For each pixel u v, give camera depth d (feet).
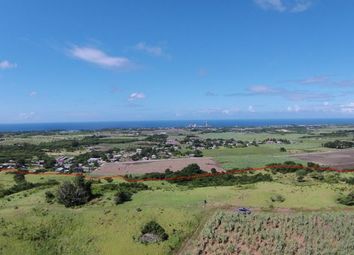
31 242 239.30
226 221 247.50
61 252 232.12
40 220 262.67
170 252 224.94
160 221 256.73
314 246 218.38
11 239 240.12
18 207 293.23
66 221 262.06
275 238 227.20
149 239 234.17
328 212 255.70
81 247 235.81
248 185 340.59
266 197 289.33
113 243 236.02
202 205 279.49
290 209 266.57
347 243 217.56
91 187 341.21
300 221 242.78
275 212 261.03
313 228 236.02
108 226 254.47
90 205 291.38
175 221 255.91
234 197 293.02
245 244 224.94
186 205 280.72
